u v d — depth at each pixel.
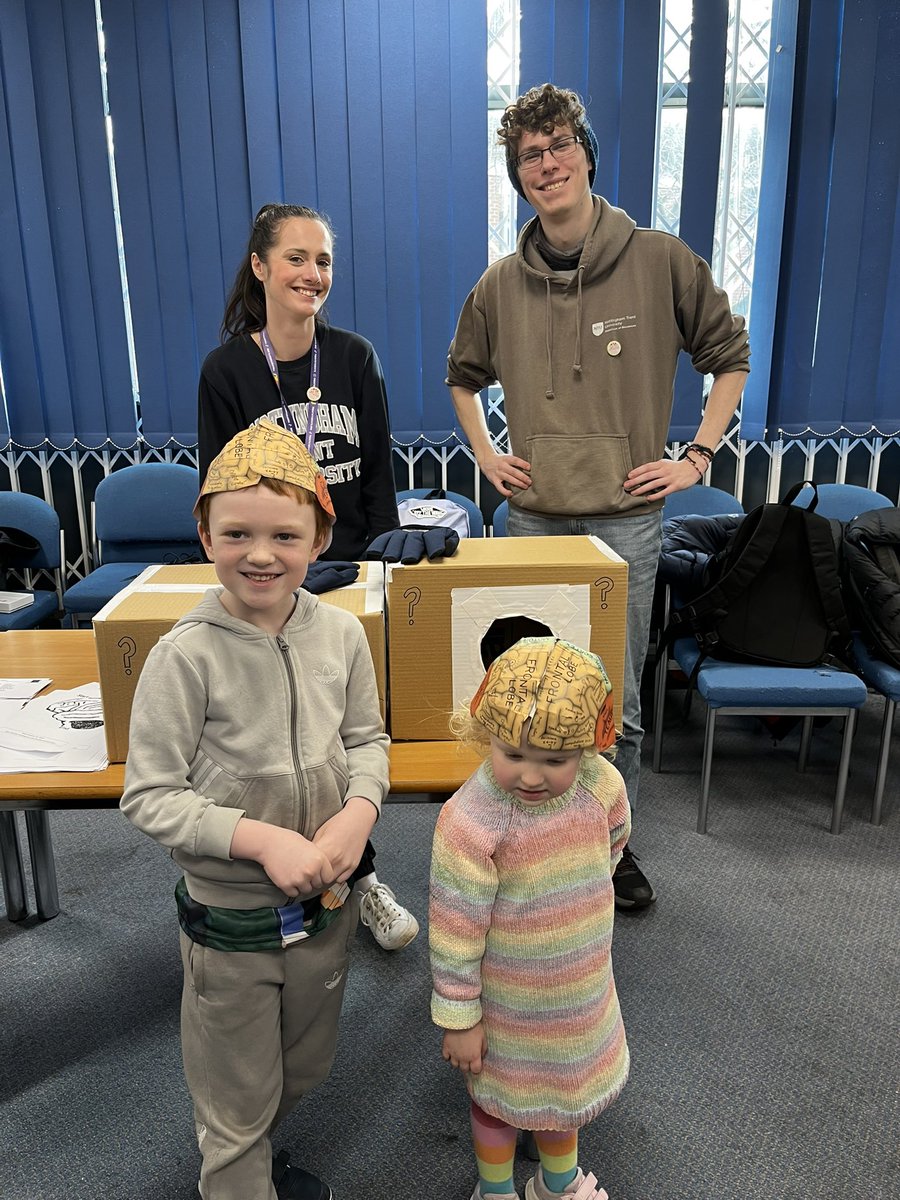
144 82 3.29
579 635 1.31
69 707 1.45
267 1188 1.07
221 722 0.99
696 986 1.76
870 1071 1.54
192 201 3.40
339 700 1.08
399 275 3.44
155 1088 1.51
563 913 1.00
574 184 1.77
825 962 1.84
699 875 2.17
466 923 0.99
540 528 2.01
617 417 1.89
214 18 3.23
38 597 3.14
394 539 1.43
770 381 3.50
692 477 1.92
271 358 1.75
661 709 2.74
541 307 1.91
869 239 3.37
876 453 3.66
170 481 3.37
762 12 3.20
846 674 2.37
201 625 1.00
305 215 1.67
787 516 2.45
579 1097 1.04
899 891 2.10
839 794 2.35
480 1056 1.05
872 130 3.27
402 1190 1.31
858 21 3.16
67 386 3.59
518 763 0.95
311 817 1.04
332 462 1.80
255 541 0.95
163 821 0.94
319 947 1.08
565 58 3.21
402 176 3.34
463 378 2.22
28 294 3.50
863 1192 1.30
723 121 3.30
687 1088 1.50
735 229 3.43
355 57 3.24
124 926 1.97
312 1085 1.18
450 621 1.29
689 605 2.53
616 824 1.08
